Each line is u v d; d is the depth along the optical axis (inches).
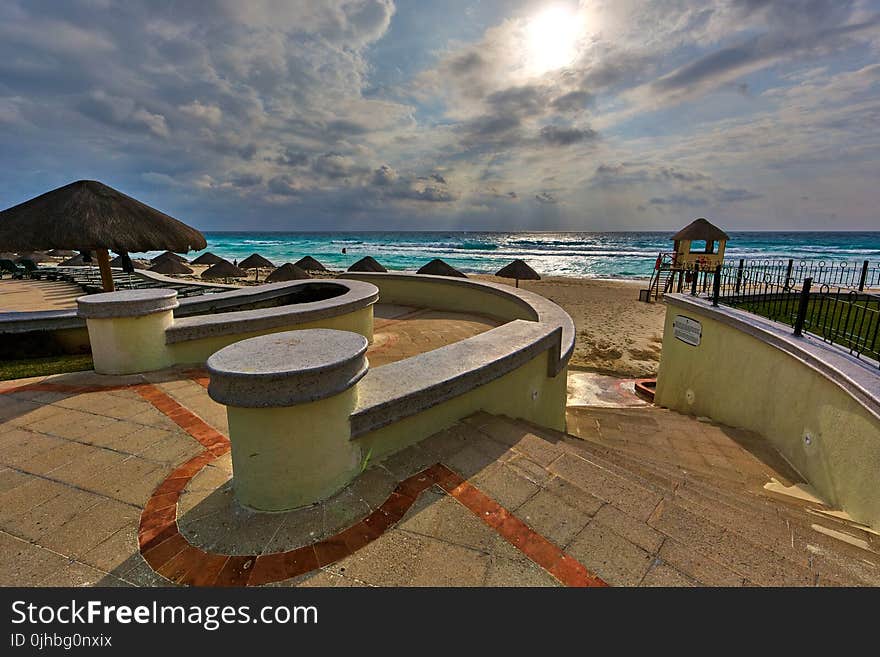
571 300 886.4
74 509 92.3
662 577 73.2
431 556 76.9
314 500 90.3
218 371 79.1
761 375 214.1
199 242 243.6
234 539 81.4
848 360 162.6
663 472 129.3
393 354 233.6
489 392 140.3
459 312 350.0
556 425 208.7
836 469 148.1
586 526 85.6
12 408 144.3
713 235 743.1
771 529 93.4
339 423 91.3
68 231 188.7
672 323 313.0
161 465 110.7
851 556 85.1
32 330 215.3
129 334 173.2
